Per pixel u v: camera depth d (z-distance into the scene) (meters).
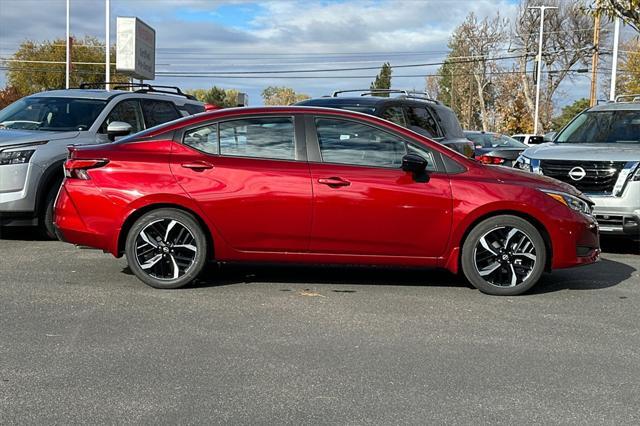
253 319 5.35
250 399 3.86
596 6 11.90
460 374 4.28
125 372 4.23
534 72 56.19
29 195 8.19
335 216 6.07
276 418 3.63
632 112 10.24
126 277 6.65
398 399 3.89
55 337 4.85
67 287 6.23
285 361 4.45
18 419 3.57
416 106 9.23
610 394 4.02
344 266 7.39
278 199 6.05
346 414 3.69
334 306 5.78
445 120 9.61
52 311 5.47
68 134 8.77
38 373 4.19
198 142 6.25
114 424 3.54
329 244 6.14
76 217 6.18
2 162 8.10
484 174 6.23
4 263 7.26
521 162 9.45
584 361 4.55
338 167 6.13
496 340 4.95
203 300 5.88
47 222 8.47
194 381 4.11
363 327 5.20
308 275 6.92
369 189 6.05
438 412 3.73
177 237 6.19
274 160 6.17
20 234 9.18
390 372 4.30
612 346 4.87
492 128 67.69
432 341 4.90
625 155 8.50
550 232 6.14
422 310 5.71
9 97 49.81
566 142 10.06
